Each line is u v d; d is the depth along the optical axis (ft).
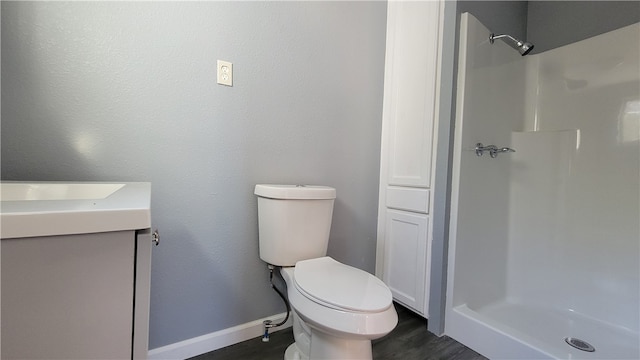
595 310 4.88
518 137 5.79
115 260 1.48
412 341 4.51
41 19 2.97
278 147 4.53
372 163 5.67
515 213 5.82
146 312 1.57
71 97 3.13
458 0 4.56
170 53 3.63
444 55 4.66
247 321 4.40
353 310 2.72
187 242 3.86
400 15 5.44
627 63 4.75
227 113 4.06
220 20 3.95
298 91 4.69
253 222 4.35
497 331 4.02
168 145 3.67
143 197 1.96
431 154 4.83
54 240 1.34
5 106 2.87
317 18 4.83
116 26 3.32
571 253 5.19
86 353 1.45
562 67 5.61
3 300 1.27
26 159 2.97
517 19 6.07
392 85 5.58
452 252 4.66
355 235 5.50
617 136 4.79
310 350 3.25
